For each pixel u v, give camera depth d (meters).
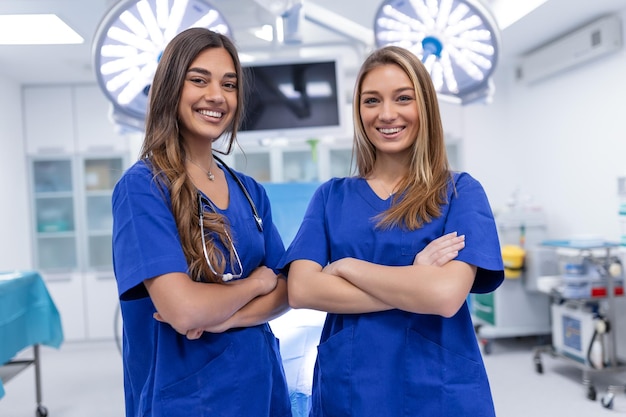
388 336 1.07
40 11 2.73
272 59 2.08
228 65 1.08
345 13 2.93
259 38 2.16
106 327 4.30
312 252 1.16
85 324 4.29
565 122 3.67
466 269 1.03
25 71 3.86
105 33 1.50
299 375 1.50
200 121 1.06
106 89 1.68
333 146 4.27
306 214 1.23
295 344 1.58
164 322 1.01
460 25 1.60
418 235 1.11
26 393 3.19
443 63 1.71
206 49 1.06
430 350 1.05
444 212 1.13
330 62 2.10
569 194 3.66
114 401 3.02
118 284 0.98
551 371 3.23
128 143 4.30
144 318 1.08
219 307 0.97
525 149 4.18
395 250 1.11
